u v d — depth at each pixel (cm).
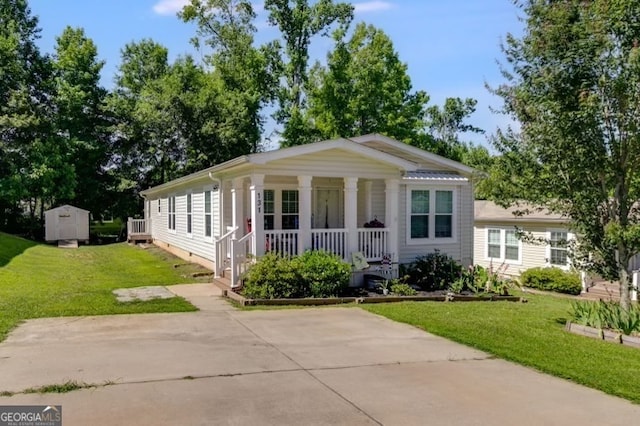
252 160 1098
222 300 1048
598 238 833
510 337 761
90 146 3045
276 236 1177
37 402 454
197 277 1440
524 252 2147
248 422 419
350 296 1116
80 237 2877
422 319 882
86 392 482
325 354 640
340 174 1219
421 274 1307
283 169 1164
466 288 1284
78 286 1226
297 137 3134
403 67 3067
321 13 3256
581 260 869
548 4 830
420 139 3191
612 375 579
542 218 1986
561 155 811
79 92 3073
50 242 2797
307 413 441
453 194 1498
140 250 2358
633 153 788
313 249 1202
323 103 3067
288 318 875
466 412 454
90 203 3244
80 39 3356
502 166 891
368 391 502
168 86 3219
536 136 830
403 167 1270
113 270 1620
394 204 1298
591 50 767
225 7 3422
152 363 582
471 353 662
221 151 3158
